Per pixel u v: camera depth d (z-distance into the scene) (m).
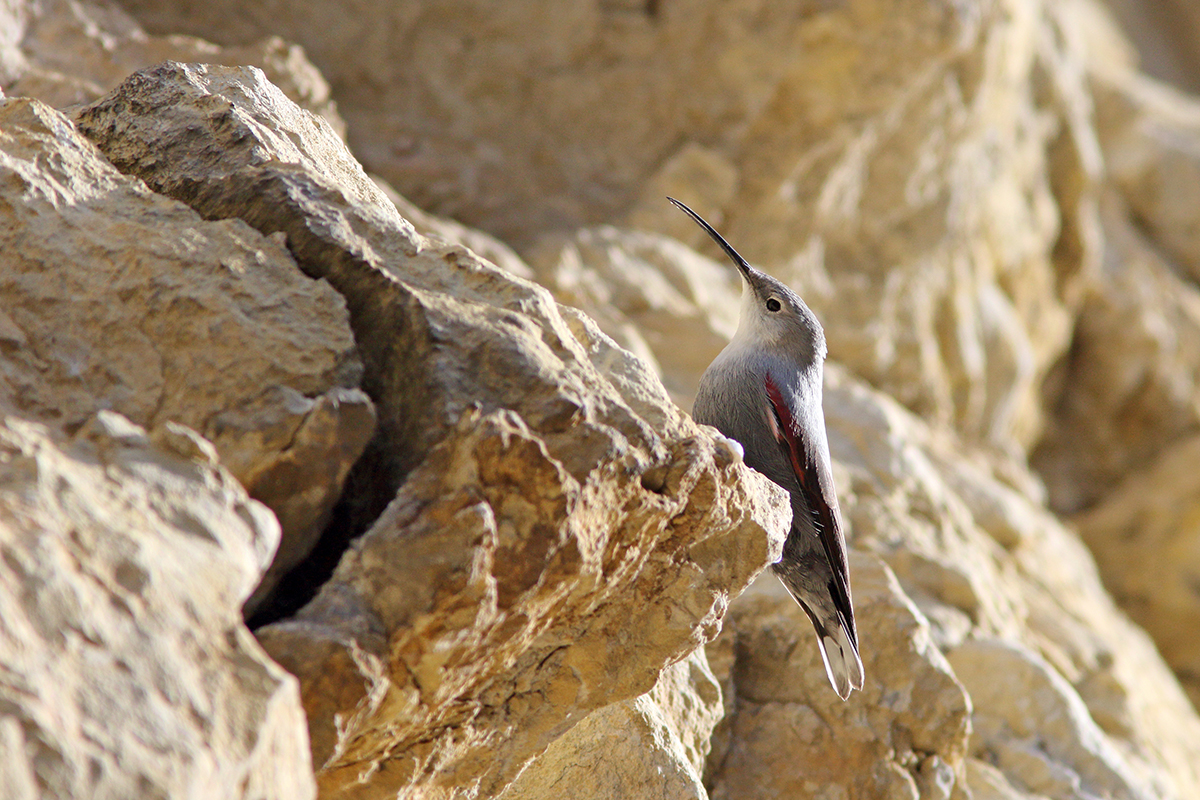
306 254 4.95
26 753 2.95
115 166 5.44
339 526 4.49
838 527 7.83
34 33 10.91
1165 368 25.05
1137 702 12.01
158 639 3.36
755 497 5.41
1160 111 29.56
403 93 15.91
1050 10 22.89
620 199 16.75
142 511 3.64
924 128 18.62
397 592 4.11
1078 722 9.52
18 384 4.25
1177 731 12.89
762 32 16.39
